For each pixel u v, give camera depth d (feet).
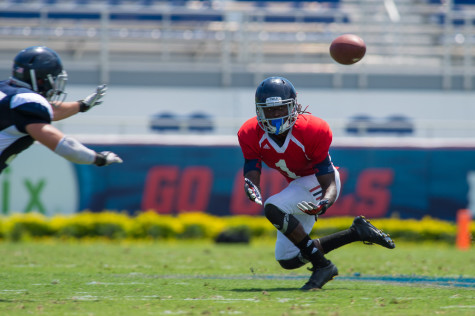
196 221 179.42
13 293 62.44
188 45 278.87
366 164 192.03
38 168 183.11
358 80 250.16
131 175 186.91
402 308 52.90
